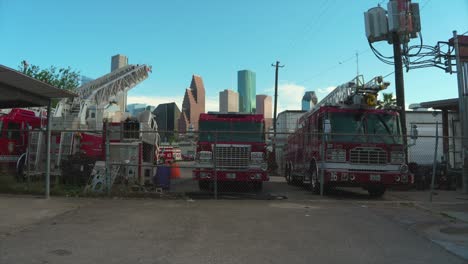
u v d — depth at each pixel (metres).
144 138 15.91
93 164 13.81
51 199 11.20
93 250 6.50
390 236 7.81
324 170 13.61
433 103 19.81
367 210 10.54
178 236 7.47
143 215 9.23
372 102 14.12
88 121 18.81
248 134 14.80
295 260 6.26
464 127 16.52
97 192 11.99
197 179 14.41
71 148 14.81
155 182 14.84
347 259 6.36
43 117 17.95
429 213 10.23
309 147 16.08
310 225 8.58
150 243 6.98
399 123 14.25
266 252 6.62
